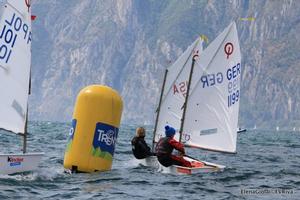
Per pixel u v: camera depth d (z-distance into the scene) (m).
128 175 48.12
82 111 47.53
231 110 59.12
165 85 66.50
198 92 59.34
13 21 43.56
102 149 47.75
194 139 59.34
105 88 48.12
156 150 51.78
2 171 42.16
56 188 40.50
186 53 65.81
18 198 36.34
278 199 39.19
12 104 43.69
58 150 75.62
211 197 39.22
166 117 66.38
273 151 96.69
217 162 67.38
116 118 48.22
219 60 59.25
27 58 44.16
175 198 38.44
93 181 44.09
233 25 59.12
